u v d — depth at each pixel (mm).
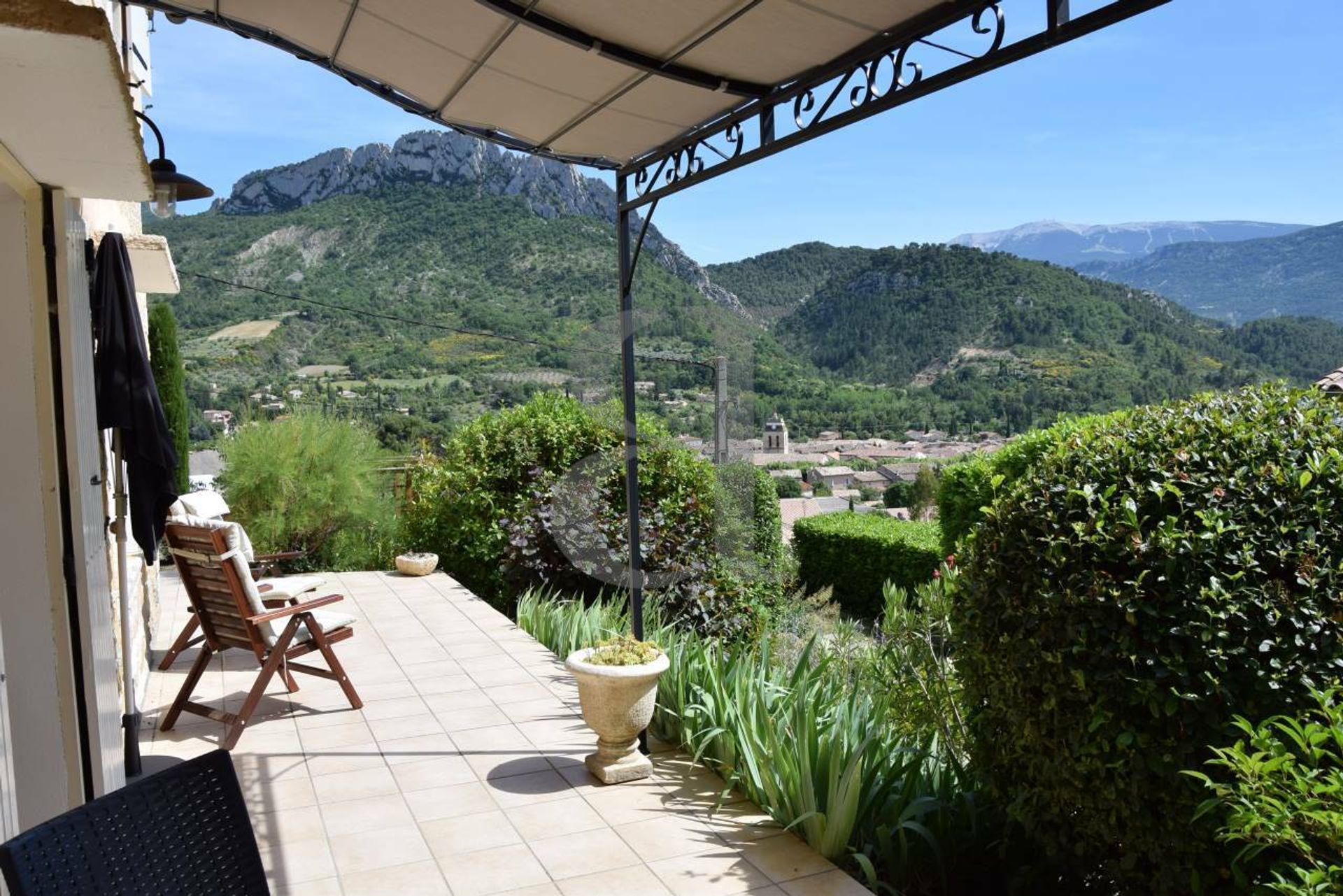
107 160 2496
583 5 3119
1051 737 2721
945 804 3244
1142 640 2514
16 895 1491
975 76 2709
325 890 3049
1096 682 2555
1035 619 2721
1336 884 1892
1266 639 2371
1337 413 2807
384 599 7598
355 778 3990
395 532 9719
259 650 4504
